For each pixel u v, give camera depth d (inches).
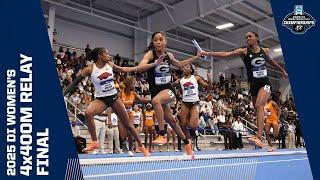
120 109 213.0
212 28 812.6
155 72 209.6
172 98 213.2
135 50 768.9
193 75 299.3
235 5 687.1
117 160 200.5
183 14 666.8
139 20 750.5
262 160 273.0
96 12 712.4
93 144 210.2
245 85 967.0
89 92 469.1
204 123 565.3
